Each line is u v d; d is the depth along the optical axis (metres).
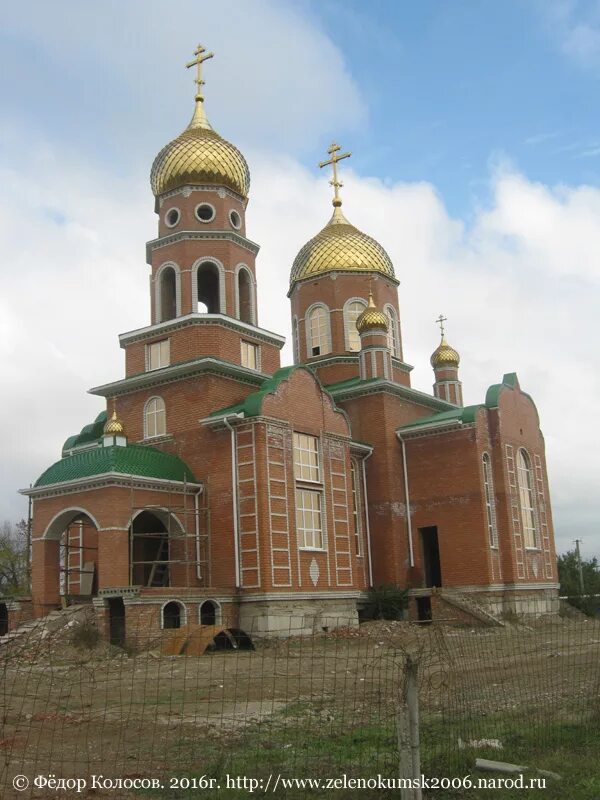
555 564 43.44
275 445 32.62
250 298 38.28
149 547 35.22
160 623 28.03
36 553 31.23
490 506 38.97
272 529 31.59
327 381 45.59
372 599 37.44
